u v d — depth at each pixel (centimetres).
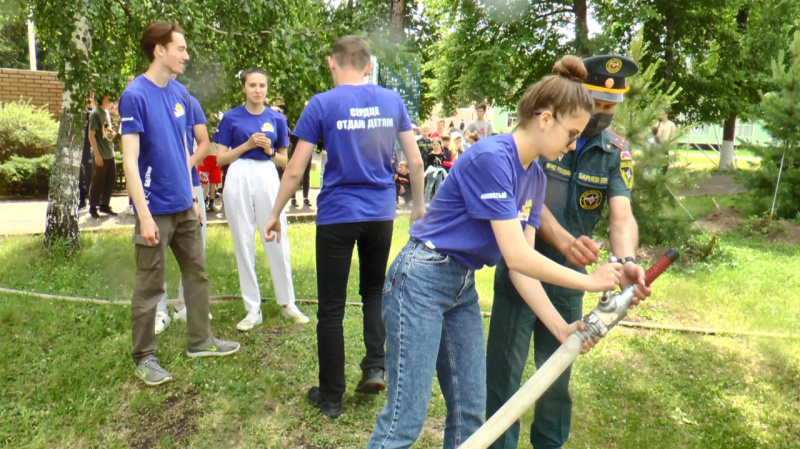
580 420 341
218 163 438
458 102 2030
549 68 1839
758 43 1922
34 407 330
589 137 258
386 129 330
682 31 1811
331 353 330
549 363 201
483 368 234
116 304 490
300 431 321
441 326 222
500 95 1830
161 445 303
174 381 365
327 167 329
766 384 399
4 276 557
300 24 627
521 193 215
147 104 347
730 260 756
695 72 1920
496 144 205
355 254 707
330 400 334
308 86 610
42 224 839
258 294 458
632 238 254
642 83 736
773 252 845
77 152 649
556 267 200
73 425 314
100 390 351
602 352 440
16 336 420
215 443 307
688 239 763
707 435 331
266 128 441
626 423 339
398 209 1123
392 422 219
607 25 1736
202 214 459
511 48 1766
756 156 1068
